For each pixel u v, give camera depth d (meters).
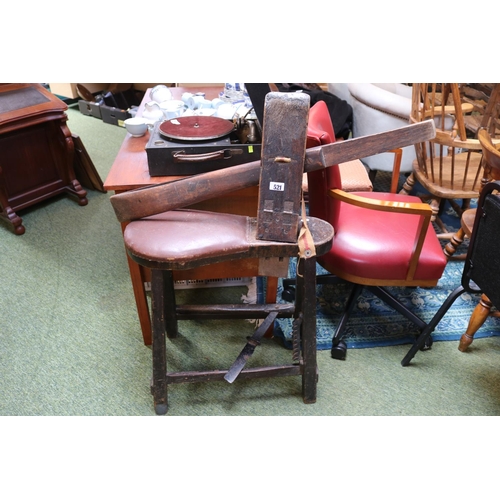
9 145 2.38
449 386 1.55
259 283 2.04
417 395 1.51
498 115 1.82
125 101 4.24
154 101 1.94
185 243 1.11
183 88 2.34
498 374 1.60
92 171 2.78
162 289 1.21
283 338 1.73
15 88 2.38
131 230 1.17
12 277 2.06
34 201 2.58
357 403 1.49
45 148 2.56
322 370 1.61
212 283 2.01
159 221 1.21
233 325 1.83
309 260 1.18
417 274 1.49
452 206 2.59
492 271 1.29
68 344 1.71
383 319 1.84
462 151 2.59
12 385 1.54
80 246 2.32
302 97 1.03
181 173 1.39
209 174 1.13
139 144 1.65
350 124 2.88
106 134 3.74
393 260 1.48
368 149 1.06
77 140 2.65
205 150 1.35
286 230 1.11
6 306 1.88
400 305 1.66
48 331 1.76
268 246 1.12
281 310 1.57
